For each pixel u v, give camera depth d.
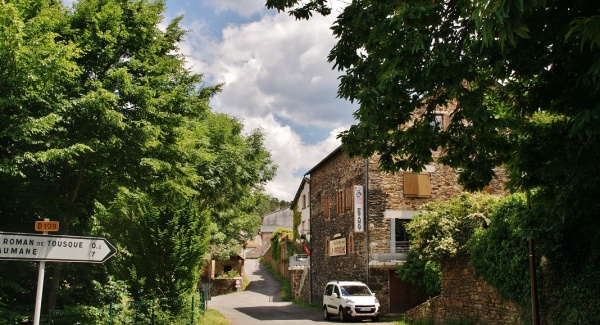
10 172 7.87
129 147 10.12
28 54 7.86
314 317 24.67
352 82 8.23
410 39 7.12
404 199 24.61
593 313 10.23
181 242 15.41
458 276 16.66
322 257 31.95
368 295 22.31
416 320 19.05
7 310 8.19
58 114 8.95
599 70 5.65
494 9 5.00
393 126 8.63
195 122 15.24
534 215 8.48
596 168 6.99
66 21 10.16
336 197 29.31
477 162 9.46
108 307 11.13
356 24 7.90
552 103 8.09
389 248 24.08
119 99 10.02
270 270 65.81
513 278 13.08
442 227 17.16
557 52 7.14
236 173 24.88
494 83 8.52
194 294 17.34
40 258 6.09
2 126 8.10
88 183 10.75
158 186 12.03
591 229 10.42
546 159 8.22
